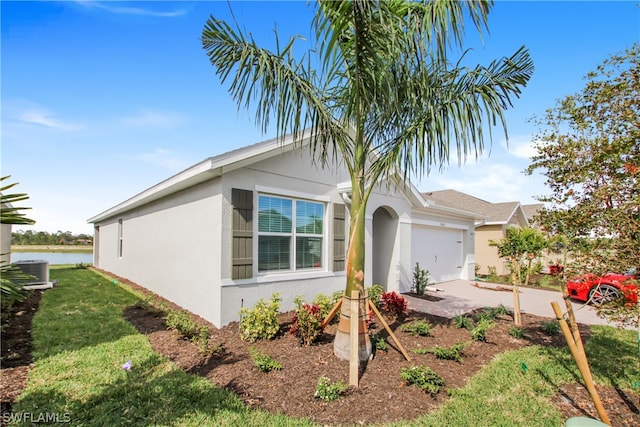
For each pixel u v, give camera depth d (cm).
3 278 296
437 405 364
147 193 927
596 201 347
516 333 625
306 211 807
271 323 561
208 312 661
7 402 346
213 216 659
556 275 403
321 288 814
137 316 697
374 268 1138
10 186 273
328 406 354
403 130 482
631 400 386
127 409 338
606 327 706
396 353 510
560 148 386
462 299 1016
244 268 659
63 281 1206
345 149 507
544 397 390
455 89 457
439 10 335
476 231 1870
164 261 912
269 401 361
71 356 469
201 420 322
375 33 372
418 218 1219
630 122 338
